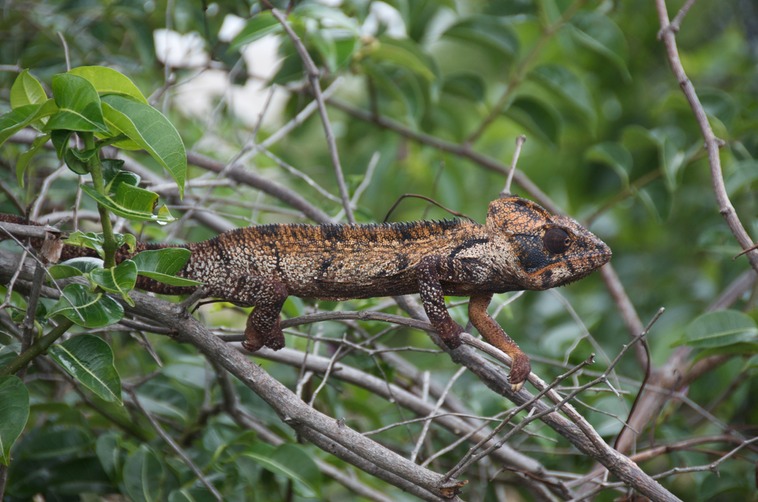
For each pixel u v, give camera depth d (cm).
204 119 986
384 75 858
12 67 652
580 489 710
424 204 1094
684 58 1175
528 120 945
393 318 512
